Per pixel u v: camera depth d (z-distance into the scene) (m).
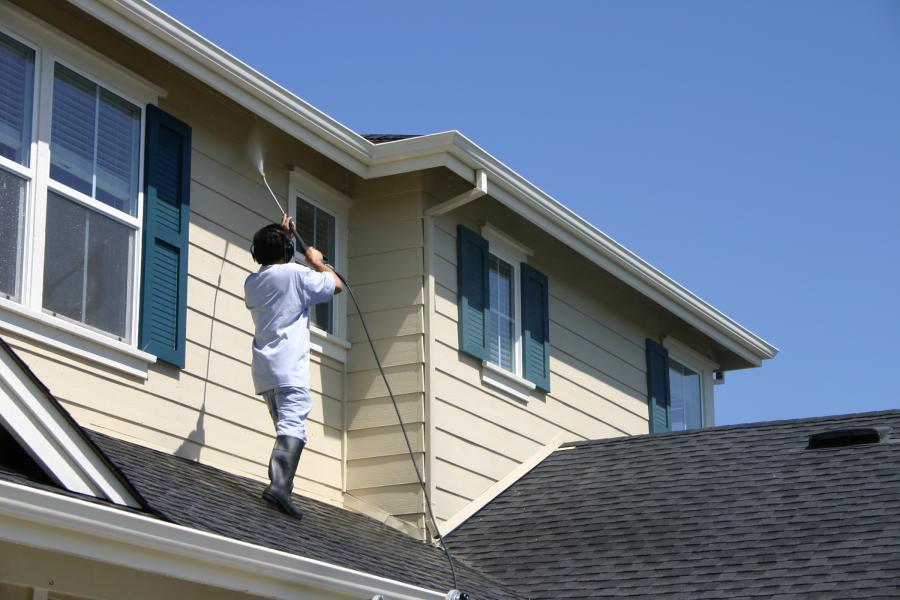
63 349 10.20
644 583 11.38
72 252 10.48
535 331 15.33
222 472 11.26
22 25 10.34
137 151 11.30
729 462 13.77
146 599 8.41
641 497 13.29
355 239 13.70
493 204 14.30
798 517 12.03
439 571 11.12
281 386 10.55
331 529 10.94
